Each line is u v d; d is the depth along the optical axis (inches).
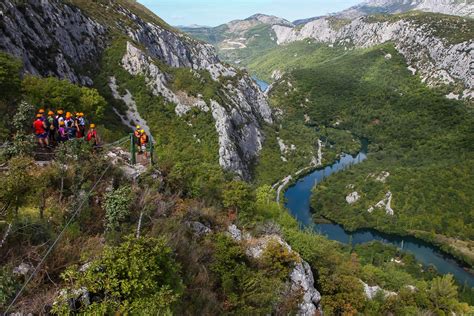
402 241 4798.2
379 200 5423.2
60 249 633.6
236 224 1407.5
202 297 820.0
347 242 4810.5
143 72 4552.2
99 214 785.6
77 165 848.3
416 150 7327.8
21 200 658.8
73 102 1729.8
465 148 6648.6
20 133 886.4
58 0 4212.6
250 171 5359.3
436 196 5251.0
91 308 535.8
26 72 2605.8
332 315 1438.2
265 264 1235.2
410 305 2341.3
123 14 5782.5
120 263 586.2
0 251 585.3
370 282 2402.8
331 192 5797.2
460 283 3713.1
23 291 536.1
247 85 6781.5
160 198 976.3
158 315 565.0
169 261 671.1
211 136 4379.9
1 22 2812.5
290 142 6968.5
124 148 1189.7
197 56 7450.8
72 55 3937.0
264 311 989.2
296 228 2276.1
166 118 4306.1
